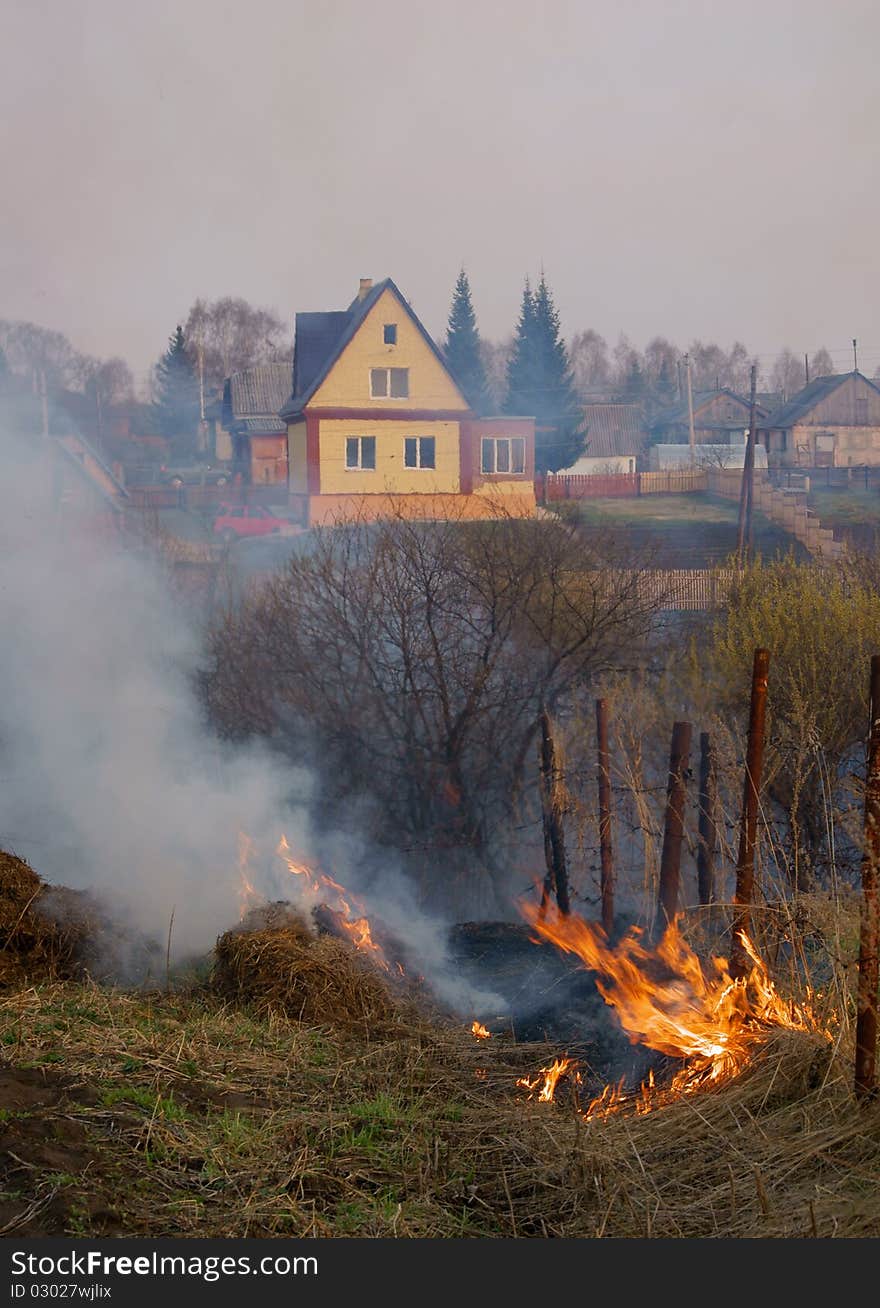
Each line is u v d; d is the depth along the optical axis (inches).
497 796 555.5
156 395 3248.0
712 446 2613.2
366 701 549.3
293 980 276.7
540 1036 290.7
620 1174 201.8
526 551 579.2
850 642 514.9
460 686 550.0
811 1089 221.9
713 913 314.2
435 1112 229.9
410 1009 293.9
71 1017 249.8
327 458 1683.1
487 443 1786.4
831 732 486.3
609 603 570.3
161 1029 249.6
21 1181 175.0
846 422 2758.4
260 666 563.5
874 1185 190.5
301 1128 210.8
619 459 2874.0
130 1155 190.2
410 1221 186.1
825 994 249.4
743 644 532.7
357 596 557.6
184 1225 174.1
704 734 339.3
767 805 402.0
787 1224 181.8
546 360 2463.1
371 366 1689.2
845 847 414.6
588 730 525.3
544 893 404.5
